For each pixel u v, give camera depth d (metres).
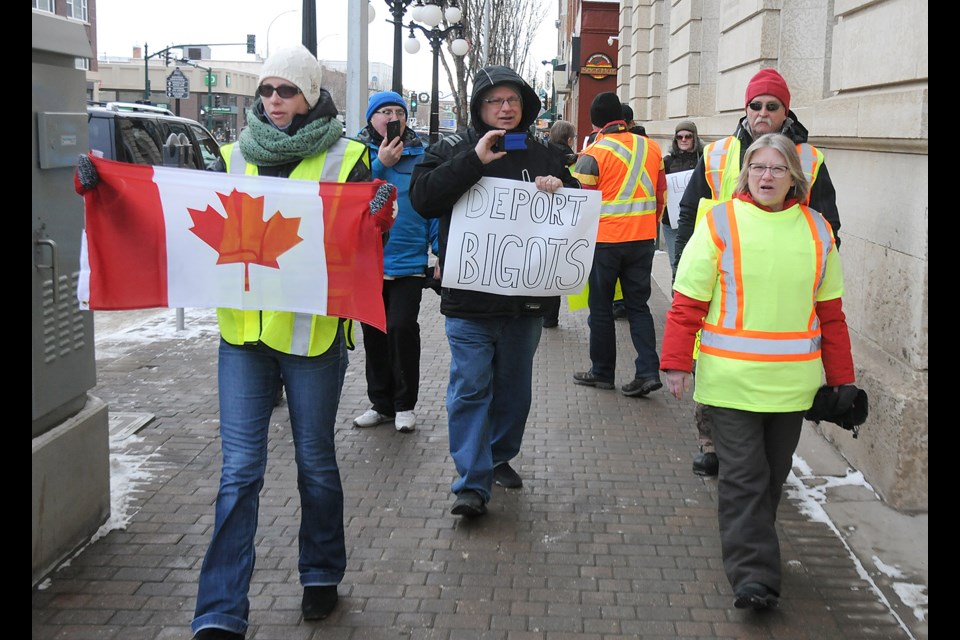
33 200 3.66
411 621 3.54
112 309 3.40
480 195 4.34
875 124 4.92
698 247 3.72
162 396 6.41
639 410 6.36
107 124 10.85
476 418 4.38
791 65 8.11
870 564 4.01
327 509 3.52
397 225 5.61
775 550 3.57
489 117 4.38
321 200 3.43
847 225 5.59
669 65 14.54
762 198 3.65
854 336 5.41
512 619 3.56
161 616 3.51
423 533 4.31
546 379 7.18
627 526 4.42
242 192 3.40
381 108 5.51
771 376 3.60
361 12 11.74
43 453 3.72
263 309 3.40
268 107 3.42
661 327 9.32
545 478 5.03
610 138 6.61
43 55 3.73
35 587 3.69
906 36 4.77
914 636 3.46
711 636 3.45
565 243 4.40
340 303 3.44
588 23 29.05
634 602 3.70
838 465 5.12
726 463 3.66
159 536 4.19
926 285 4.43
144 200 3.38
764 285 3.62
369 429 5.84
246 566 3.29
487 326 4.41
